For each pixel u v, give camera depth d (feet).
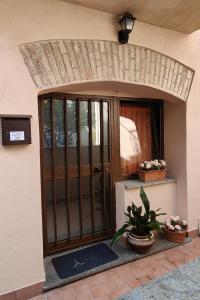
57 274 6.61
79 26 6.17
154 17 6.91
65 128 7.72
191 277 6.57
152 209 8.79
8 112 5.47
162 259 7.52
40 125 7.25
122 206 8.35
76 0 5.95
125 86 7.59
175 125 9.21
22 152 5.72
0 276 5.61
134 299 5.77
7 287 5.71
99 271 6.84
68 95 7.68
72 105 7.88
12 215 5.68
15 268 5.78
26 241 5.89
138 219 7.54
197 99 8.85
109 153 8.61
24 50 5.65
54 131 7.58
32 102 5.78
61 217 7.96
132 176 9.29
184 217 9.09
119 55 6.91
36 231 6.01
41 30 5.72
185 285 6.24
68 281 6.38
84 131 8.17
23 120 5.59
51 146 7.55
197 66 8.55
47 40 5.85
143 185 8.44
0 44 5.32
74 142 8.01
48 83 6.00
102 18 6.49
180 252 7.95
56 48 6.03
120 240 8.51
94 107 8.27
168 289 6.10
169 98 8.78
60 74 6.14
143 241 7.49
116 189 8.71
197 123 8.96
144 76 7.45
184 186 9.00
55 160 7.69
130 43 6.97
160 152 9.98
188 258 7.56
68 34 6.05
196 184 9.13
